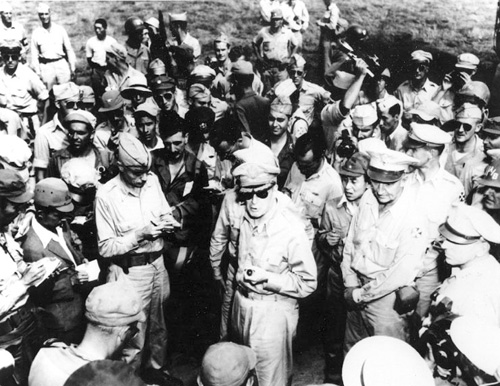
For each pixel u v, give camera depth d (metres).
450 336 2.91
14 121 6.52
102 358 2.81
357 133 5.25
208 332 5.05
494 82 6.18
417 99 6.18
